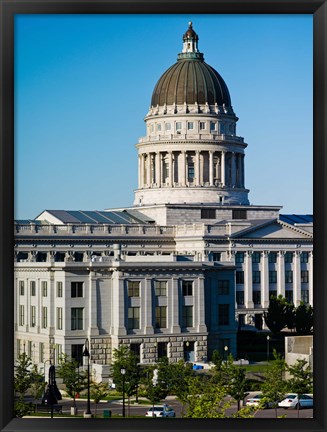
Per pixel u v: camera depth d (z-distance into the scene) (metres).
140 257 130.62
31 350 120.12
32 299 121.44
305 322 165.38
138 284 119.81
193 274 124.56
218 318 128.75
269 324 165.00
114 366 93.62
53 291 117.69
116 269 118.06
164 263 121.94
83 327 116.56
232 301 130.12
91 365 111.06
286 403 79.38
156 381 94.38
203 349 124.31
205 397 58.50
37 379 84.81
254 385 92.75
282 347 151.62
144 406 89.12
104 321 117.88
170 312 122.38
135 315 119.31
